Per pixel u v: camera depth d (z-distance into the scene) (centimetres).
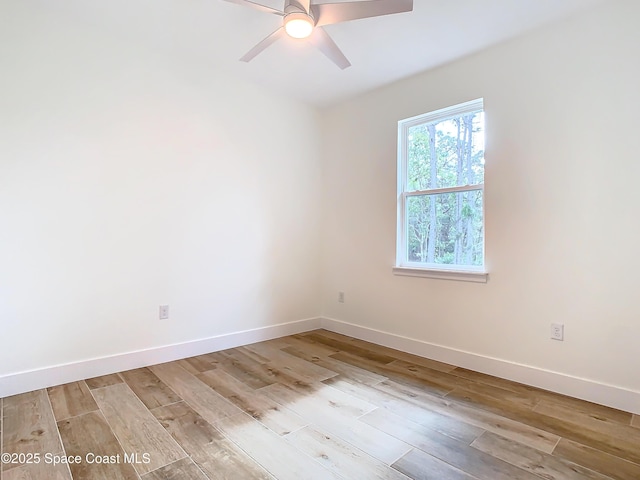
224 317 325
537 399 226
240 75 325
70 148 245
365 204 359
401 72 310
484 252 271
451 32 247
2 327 222
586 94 224
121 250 267
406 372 272
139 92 274
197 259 307
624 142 211
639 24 206
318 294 405
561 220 235
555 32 237
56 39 238
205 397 226
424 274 307
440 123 308
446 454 168
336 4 183
